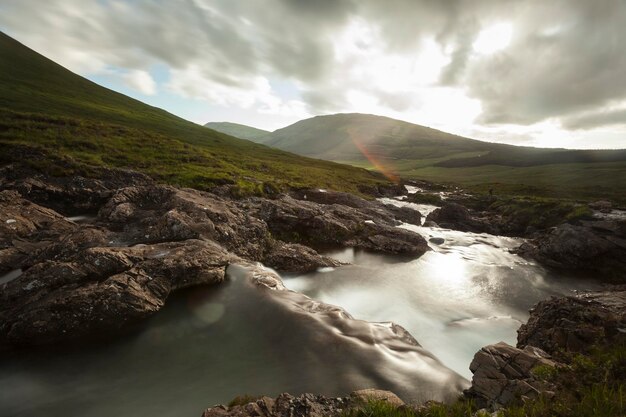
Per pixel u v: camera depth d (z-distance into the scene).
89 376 14.25
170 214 27.81
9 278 21.75
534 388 8.98
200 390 13.32
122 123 95.19
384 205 63.06
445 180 175.12
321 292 26.00
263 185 54.47
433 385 13.40
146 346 16.05
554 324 14.80
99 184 44.44
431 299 26.88
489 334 21.53
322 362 14.63
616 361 9.12
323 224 39.66
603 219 44.47
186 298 19.91
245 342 16.33
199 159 66.81
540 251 39.59
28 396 13.23
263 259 30.23
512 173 186.62
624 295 16.41
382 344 16.16
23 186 38.50
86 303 16.84
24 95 89.62
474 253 41.50
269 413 9.30
